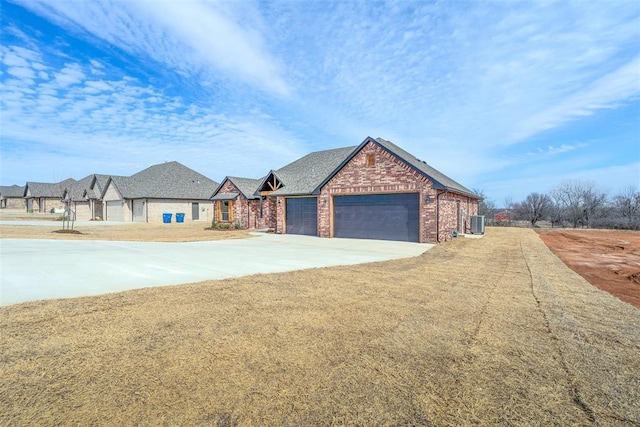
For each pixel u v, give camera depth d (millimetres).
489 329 4762
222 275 8148
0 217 38250
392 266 9992
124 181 38438
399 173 17266
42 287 6648
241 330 4543
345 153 25328
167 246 14984
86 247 13547
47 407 2723
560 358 3848
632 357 3891
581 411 2838
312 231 21219
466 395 3062
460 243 16938
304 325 4781
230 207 29688
